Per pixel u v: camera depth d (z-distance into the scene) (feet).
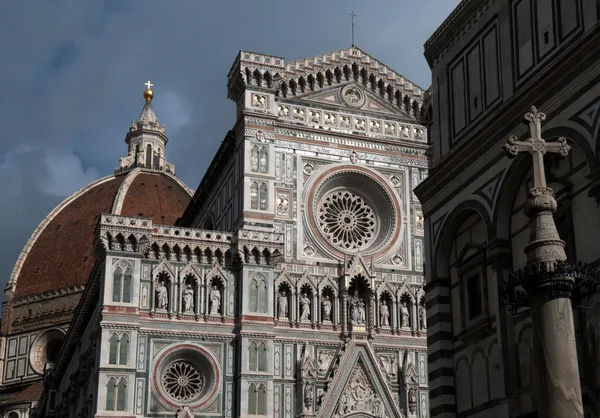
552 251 71.36
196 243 221.46
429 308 115.75
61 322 476.95
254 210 231.71
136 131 595.88
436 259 115.34
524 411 94.17
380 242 245.86
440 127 123.54
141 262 216.33
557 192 91.76
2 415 435.12
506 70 106.93
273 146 240.32
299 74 251.80
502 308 99.19
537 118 80.12
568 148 79.20
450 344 112.06
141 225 215.51
